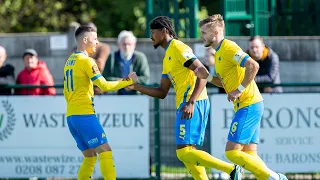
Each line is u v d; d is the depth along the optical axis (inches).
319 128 1155.3
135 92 1206.9
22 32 2534.5
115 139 1165.7
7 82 1273.4
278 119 1154.7
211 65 1234.0
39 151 1175.6
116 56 1253.7
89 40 983.0
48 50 1546.5
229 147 932.6
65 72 990.4
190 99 922.7
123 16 2568.9
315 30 1686.8
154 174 1198.9
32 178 1195.9
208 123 1159.0
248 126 928.3
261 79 1211.9
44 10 2539.4
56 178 1210.6
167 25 949.8
